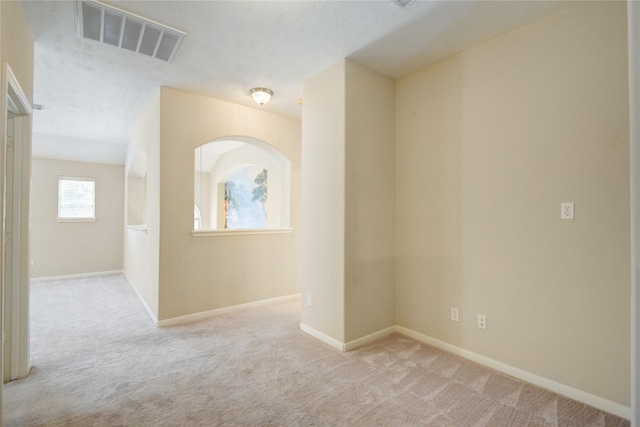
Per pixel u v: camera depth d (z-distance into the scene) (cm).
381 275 296
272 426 174
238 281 386
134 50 259
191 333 310
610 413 186
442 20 220
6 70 164
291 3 203
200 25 227
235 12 212
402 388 211
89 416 182
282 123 426
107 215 633
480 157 247
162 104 332
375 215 292
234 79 315
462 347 257
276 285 421
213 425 175
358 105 281
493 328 238
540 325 214
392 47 255
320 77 297
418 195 291
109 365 244
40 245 569
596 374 192
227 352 267
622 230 184
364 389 210
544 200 213
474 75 252
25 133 228
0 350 155
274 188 543
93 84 326
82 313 376
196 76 309
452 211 265
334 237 278
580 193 199
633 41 102
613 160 187
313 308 301
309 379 222
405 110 304
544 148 213
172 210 338
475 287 249
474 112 251
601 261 191
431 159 281
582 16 199
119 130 496
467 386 213
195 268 353
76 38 241
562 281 205
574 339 200
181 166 344
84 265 608
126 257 603
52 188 582
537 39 218
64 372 232
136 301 430
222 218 756
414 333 292
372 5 205
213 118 366
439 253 274
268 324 335
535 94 218
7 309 221
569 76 203
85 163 612
